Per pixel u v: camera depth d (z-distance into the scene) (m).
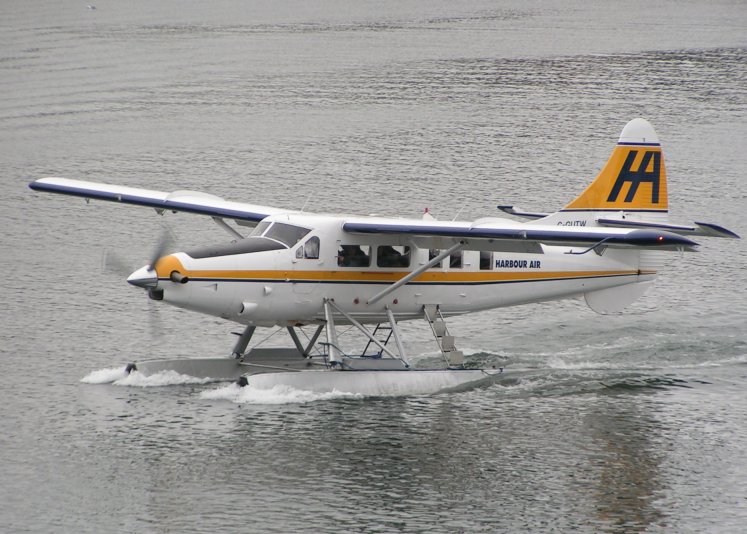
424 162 152.62
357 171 147.00
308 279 70.00
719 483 55.88
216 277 67.38
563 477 56.41
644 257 78.81
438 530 50.38
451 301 74.25
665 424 64.31
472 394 69.62
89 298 93.38
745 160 156.88
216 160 153.88
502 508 52.69
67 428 62.56
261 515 51.66
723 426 64.00
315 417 64.75
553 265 76.44
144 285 66.06
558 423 64.31
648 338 82.44
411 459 58.56
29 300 92.44
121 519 51.12
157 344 80.88
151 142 166.75
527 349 79.69
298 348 74.38
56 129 176.75
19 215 124.94
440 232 68.31
